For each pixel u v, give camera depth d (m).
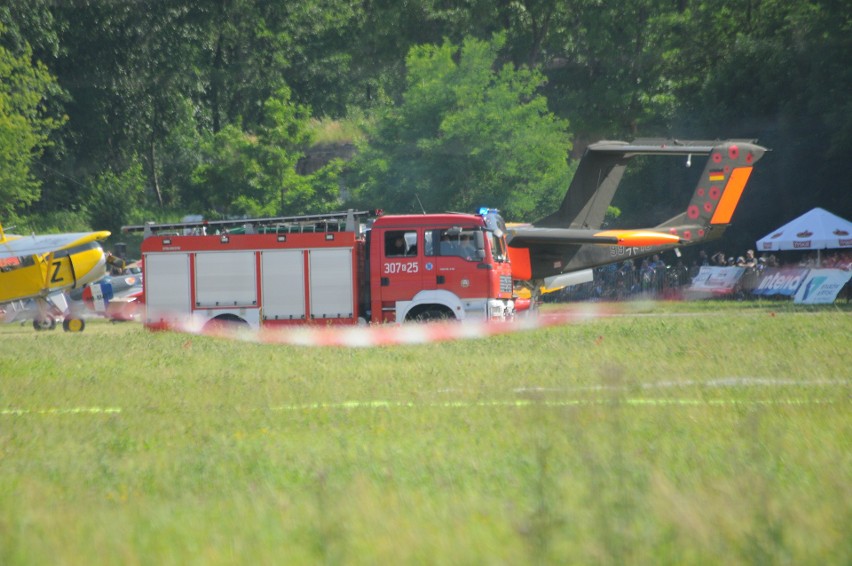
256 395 44.75
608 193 123.75
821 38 183.62
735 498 22.61
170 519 23.25
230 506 24.33
